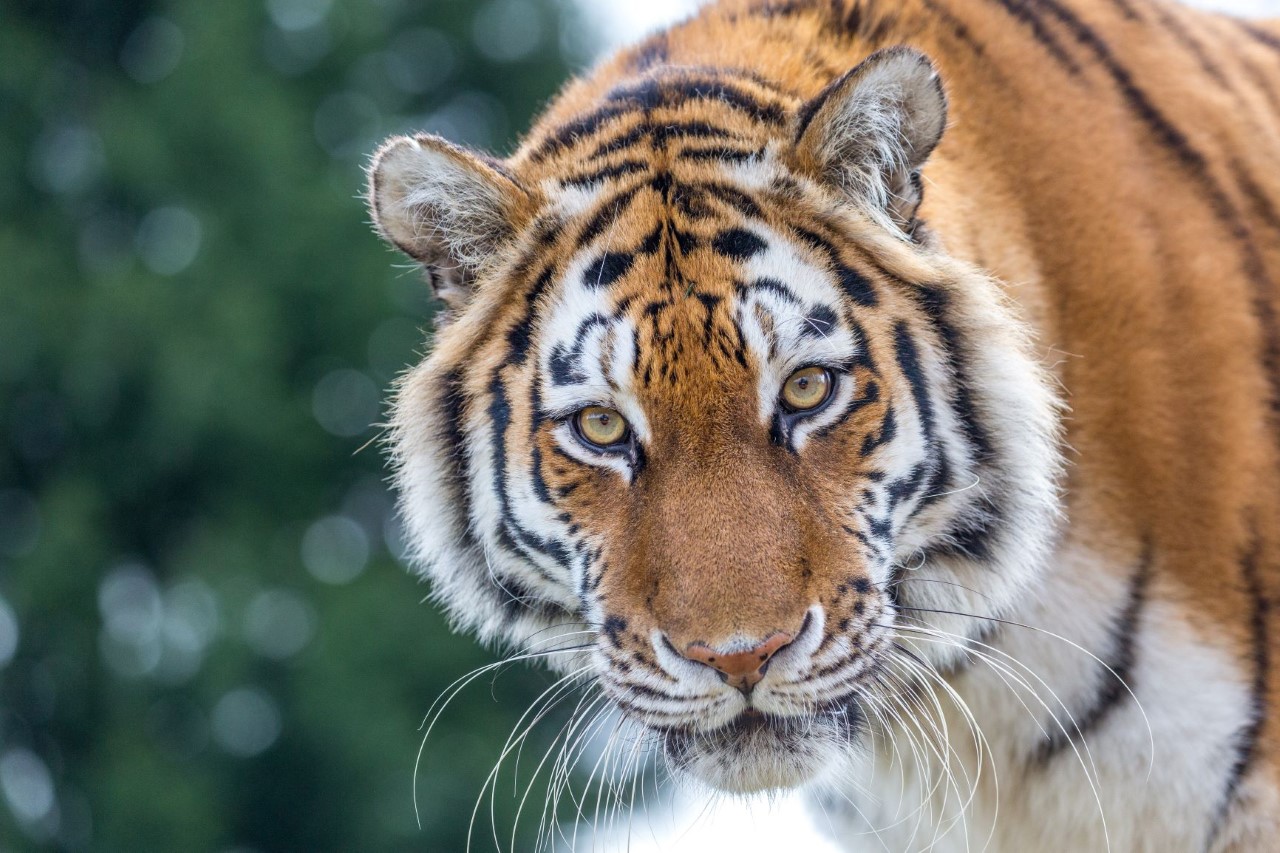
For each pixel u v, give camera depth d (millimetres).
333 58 31000
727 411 6660
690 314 6715
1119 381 7633
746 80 7574
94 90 31438
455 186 7281
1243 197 8141
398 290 28328
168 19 31859
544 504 7070
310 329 28578
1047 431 7141
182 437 26734
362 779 24922
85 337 26562
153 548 29547
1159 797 7633
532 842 23938
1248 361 7711
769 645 6457
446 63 34844
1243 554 7594
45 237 29266
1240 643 7582
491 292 7289
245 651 25844
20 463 29719
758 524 6551
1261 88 8789
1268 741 7535
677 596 6520
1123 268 7711
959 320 7137
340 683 25062
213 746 26250
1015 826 8148
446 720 25750
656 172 7152
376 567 27500
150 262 28078
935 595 7480
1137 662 7559
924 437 7035
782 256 6895
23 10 32500
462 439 7434
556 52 35250
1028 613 7617
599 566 6910
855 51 7977
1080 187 7816
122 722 26312
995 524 7285
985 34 8102
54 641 27281
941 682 7480
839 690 6719
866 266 7020
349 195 28484
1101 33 8367
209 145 28109
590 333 6891
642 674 6730
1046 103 7965
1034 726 7828
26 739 27844
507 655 8641
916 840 8633
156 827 25094
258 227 27609
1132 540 7582
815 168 7074
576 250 7109
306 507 29000
